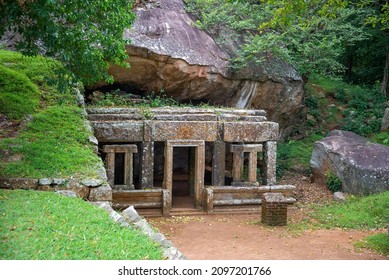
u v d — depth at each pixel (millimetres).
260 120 14219
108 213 6879
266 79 16891
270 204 11773
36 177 8141
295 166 17844
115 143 13016
